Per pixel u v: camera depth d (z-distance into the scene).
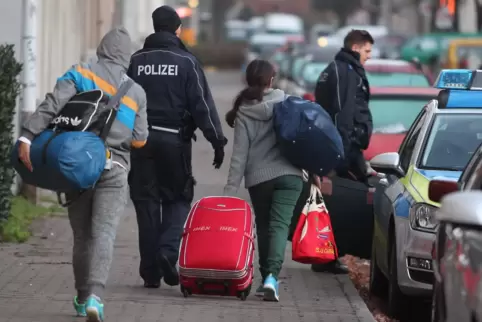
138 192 20.61
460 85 22.55
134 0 73.62
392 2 165.75
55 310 18.66
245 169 20.30
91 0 59.81
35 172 16.66
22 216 28.98
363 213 23.70
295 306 20.08
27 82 30.39
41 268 22.97
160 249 20.58
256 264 24.56
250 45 125.12
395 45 96.62
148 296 20.33
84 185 16.66
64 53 45.84
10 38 32.00
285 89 60.16
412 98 33.94
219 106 81.69
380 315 21.25
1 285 21.02
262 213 20.53
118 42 17.55
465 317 12.61
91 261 17.23
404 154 22.45
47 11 39.78
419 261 19.02
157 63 20.27
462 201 12.55
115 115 17.16
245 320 18.62
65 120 16.86
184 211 20.73
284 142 19.75
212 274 19.56
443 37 83.94
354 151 25.83
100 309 17.08
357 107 25.66
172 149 20.28
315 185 20.88
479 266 12.30
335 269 24.12
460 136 21.23
